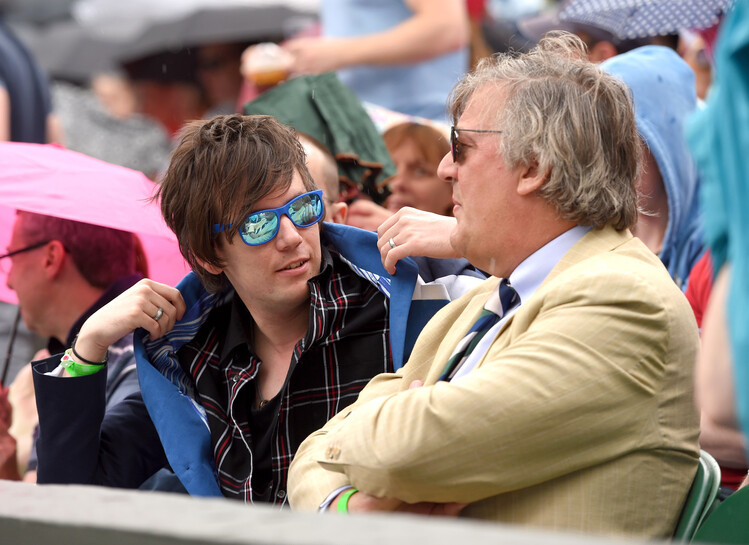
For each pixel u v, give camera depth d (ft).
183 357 31.58
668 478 23.25
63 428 30.76
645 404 22.80
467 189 25.64
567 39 28.81
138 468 32.58
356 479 23.85
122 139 81.76
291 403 30.32
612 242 24.97
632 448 22.75
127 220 36.68
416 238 29.94
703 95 47.62
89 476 31.30
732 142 13.74
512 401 22.35
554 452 22.50
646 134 36.96
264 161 28.89
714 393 15.05
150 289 30.68
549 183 24.50
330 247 31.94
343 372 30.68
